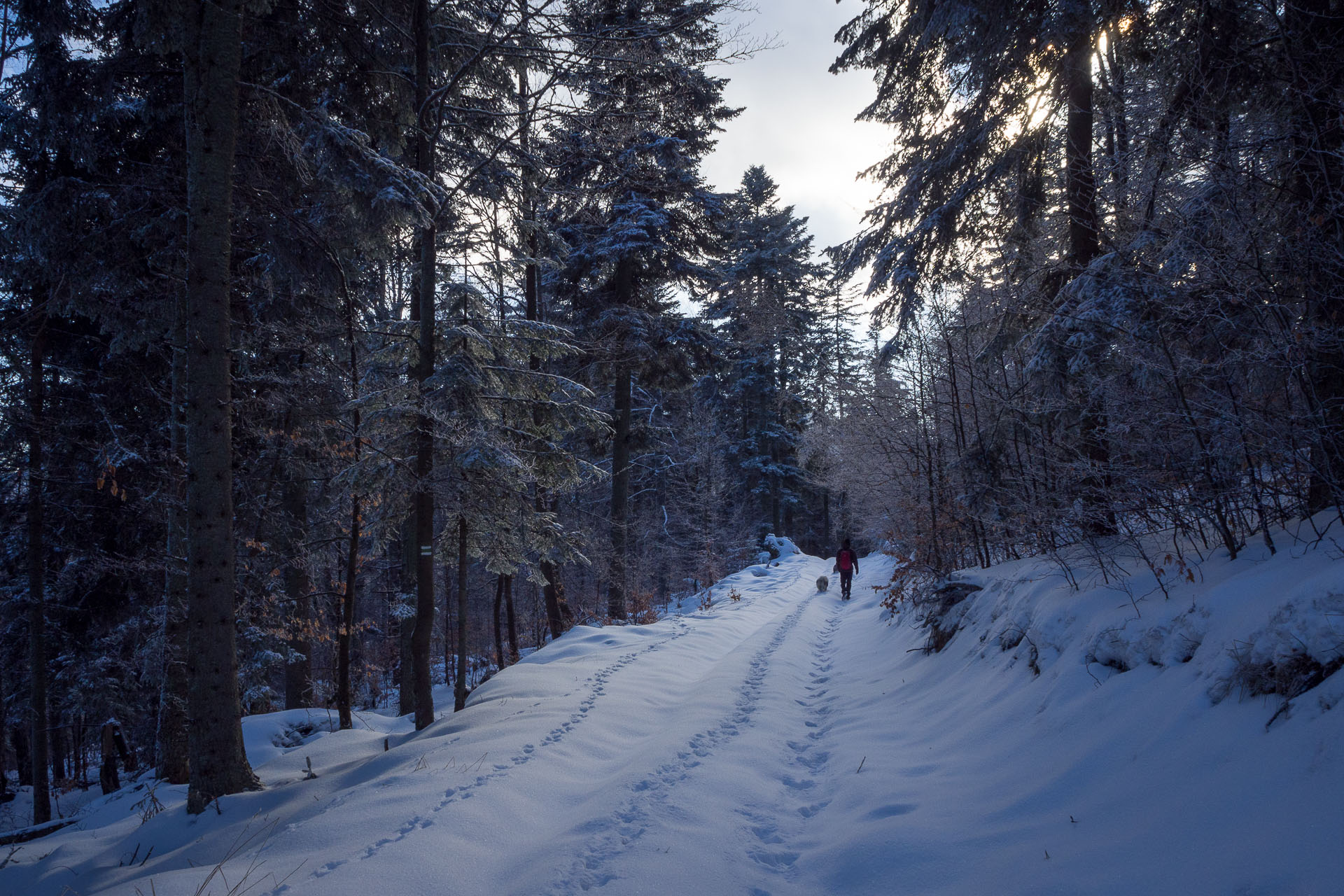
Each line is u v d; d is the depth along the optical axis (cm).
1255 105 537
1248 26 534
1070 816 326
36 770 1105
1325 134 396
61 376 1220
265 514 1159
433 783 481
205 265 614
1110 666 422
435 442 756
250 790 593
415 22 788
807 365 3712
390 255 988
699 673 881
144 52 896
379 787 488
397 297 1598
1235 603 354
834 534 4338
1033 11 722
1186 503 445
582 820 429
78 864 514
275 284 1116
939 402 980
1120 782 327
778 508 3625
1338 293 380
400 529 1366
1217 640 346
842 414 1600
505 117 832
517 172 920
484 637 2741
